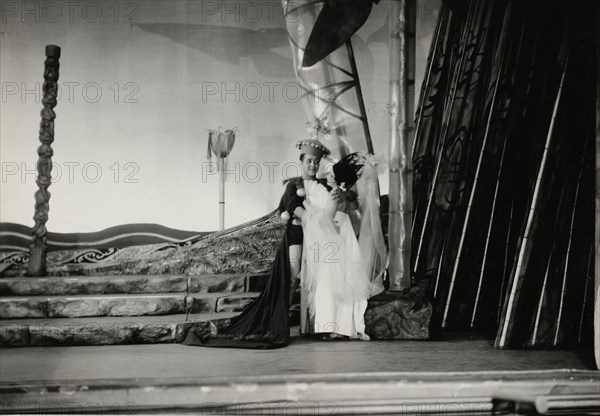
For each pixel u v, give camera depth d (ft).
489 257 22.48
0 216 24.45
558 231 19.58
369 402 14.73
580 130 19.58
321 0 23.31
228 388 14.69
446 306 22.52
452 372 15.43
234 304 22.31
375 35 24.21
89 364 17.04
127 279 23.03
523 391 14.99
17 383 14.83
